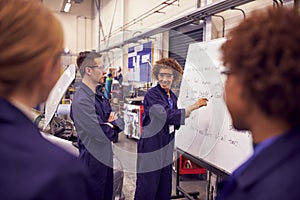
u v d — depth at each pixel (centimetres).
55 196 39
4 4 46
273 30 42
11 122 43
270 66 40
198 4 310
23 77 45
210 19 259
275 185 37
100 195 167
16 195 37
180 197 268
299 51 40
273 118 43
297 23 42
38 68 47
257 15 46
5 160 39
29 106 49
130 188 234
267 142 44
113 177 176
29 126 46
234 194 43
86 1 888
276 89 40
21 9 46
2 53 43
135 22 579
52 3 800
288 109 41
